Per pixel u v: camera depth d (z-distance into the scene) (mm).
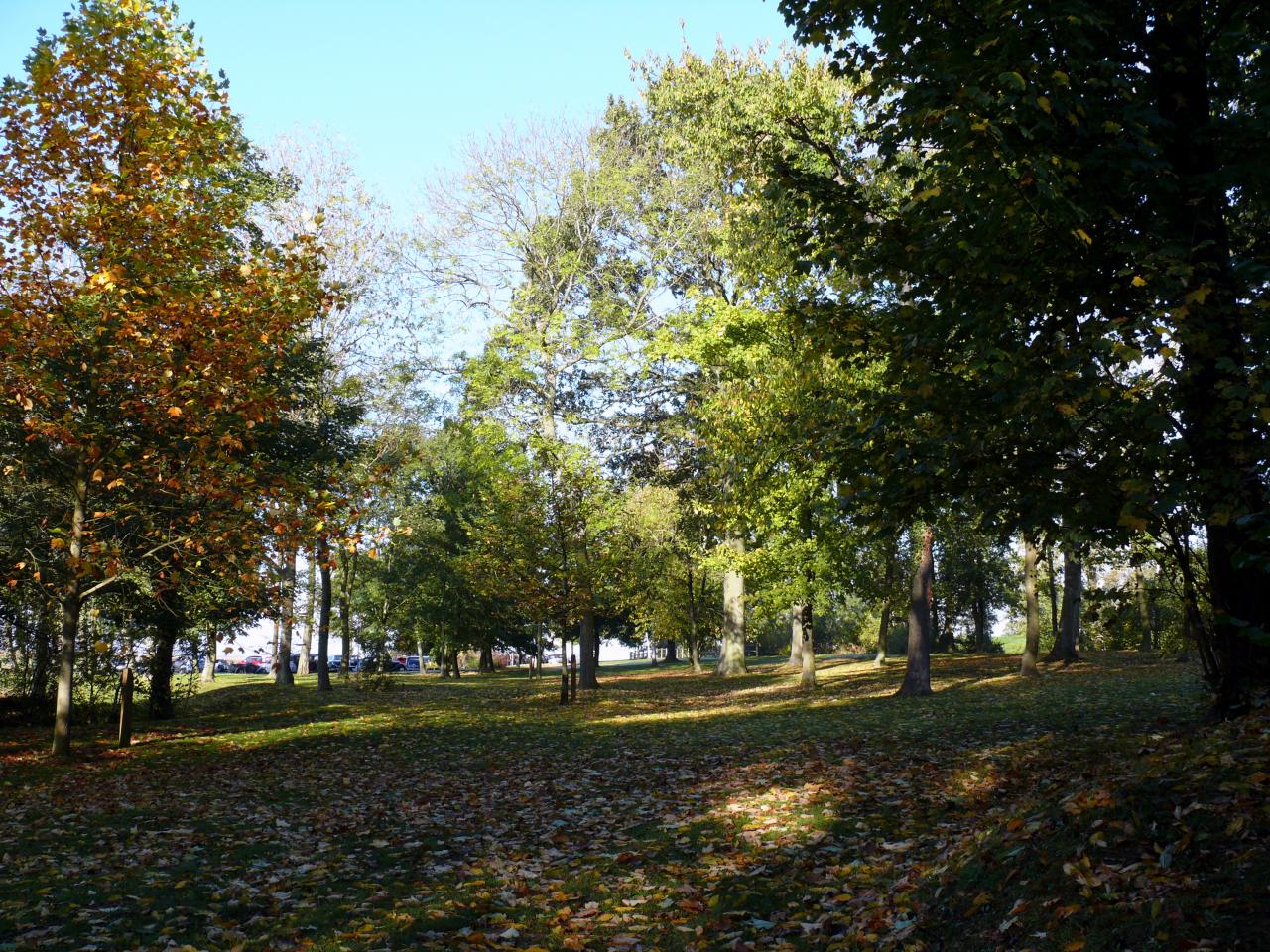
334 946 5648
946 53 6605
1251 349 5648
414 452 16547
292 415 24188
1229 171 6309
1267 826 4254
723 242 24312
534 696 29797
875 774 10227
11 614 19328
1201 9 7059
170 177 14117
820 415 9109
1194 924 3775
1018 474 6988
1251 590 6965
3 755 15109
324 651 33500
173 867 7590
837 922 5555
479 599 42500
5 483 16156
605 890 6758
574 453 28750
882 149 7141
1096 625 27734
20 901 6461
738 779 10836
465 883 7078
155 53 13375
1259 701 6469
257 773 13148
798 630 37938
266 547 15242
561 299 34219
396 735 18000
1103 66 6160
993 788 8445
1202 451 6375
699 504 26219
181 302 13273
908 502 7422
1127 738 9078
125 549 15523
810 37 7680
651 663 64312
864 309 8500
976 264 6730
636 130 34281
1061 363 6293
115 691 21688
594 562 27281
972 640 44531
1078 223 6332
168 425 14031
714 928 5715
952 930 4762
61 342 13516
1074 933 4109
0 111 12719
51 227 13172
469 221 33562
